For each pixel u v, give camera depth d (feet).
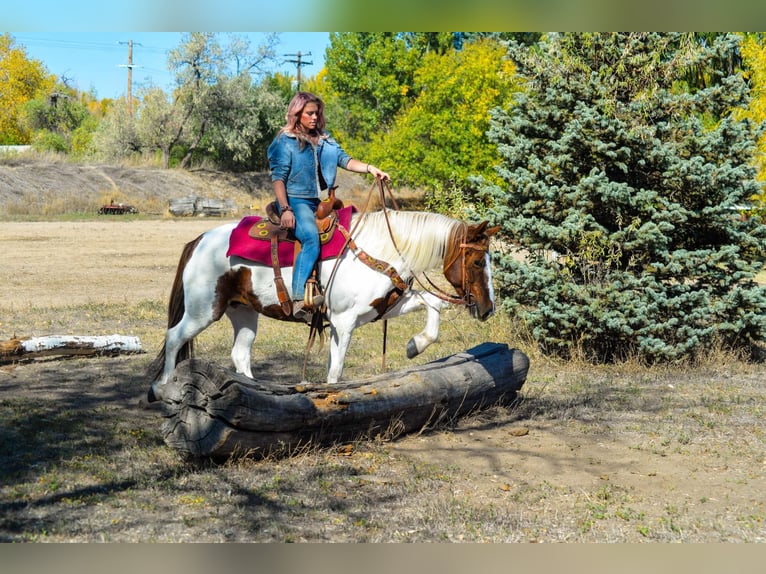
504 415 24.16
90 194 138.82
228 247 20.66
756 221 31.63
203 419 17.90
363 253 20.03
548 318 30.89
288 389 19.19
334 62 159.22
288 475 18.15
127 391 25.61
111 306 43.32
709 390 27.86
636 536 15.39
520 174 31.99
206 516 15.71
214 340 34.78
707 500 17.42
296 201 20.36
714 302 31.09
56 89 235.20
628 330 29.71
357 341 35.47
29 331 35.68
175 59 167.43
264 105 175.01
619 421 23.80
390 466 19.17
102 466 18.34
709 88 31.04
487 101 103.91
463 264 20.29
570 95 31.40
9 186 130.11
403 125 114.83
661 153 30.07
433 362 23.38
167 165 169.99
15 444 19.72
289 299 20.27
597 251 30.53
